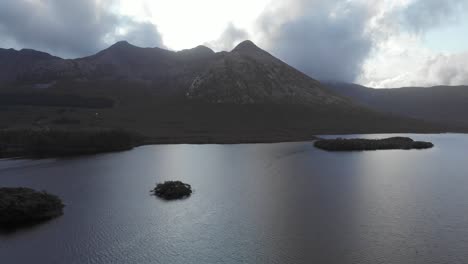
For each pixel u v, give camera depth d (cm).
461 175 7088
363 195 5562
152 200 5381
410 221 4334
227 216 4628
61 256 3522
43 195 4834
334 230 4088
